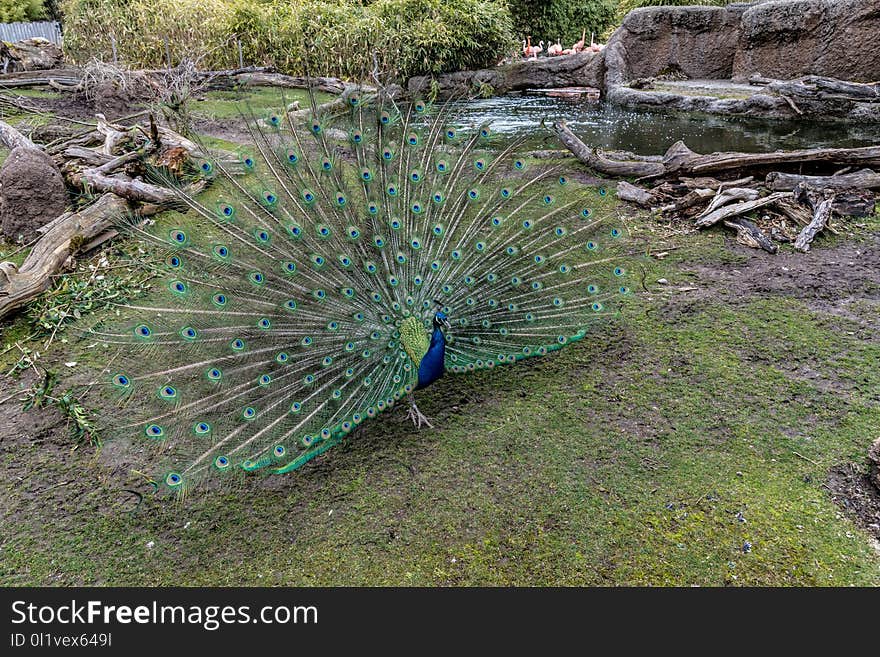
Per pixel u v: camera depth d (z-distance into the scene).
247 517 3.72
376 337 4.18
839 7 13.16
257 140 5.09
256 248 4.29
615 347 5.34
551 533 3.53
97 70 13.63
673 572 3.26
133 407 4.66
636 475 3.92
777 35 14.61
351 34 16.84
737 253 7.04
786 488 3.76
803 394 4.62
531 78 18.67
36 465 4.14
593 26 26.83
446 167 4.90
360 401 4.12
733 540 3.42
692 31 16.59
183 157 8.16
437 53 17.44
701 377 4.88
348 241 4.27
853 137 11.20
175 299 4.26
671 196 8.41
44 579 3.34
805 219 7.49
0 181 7.16
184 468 3.61
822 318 5.66
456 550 3.45
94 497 3.87
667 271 6.68
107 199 7.23
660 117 14.07
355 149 4.71
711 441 4.20
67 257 6.55
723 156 8.38
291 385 4.00
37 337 5.66
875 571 3.19
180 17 17.11
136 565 3.43
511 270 4.86
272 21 17.56
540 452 4.16
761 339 5.36
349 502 3.80
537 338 4.93
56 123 11.28
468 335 4.73
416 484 3.93
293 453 3.97
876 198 8.13
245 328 4.00
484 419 4.52
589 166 9.49
